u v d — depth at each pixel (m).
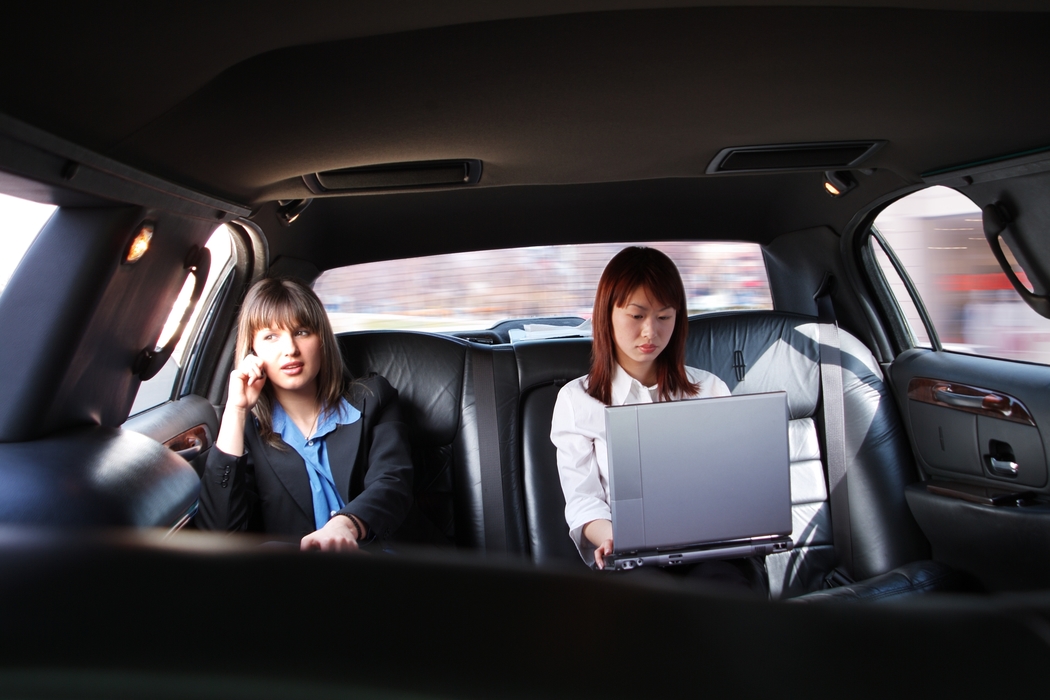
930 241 2.46
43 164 1.16
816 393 2.58
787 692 0.20
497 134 1.74
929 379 2.47
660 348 2.01
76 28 0.93
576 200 2.79
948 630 0.23
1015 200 1.98
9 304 1.40
